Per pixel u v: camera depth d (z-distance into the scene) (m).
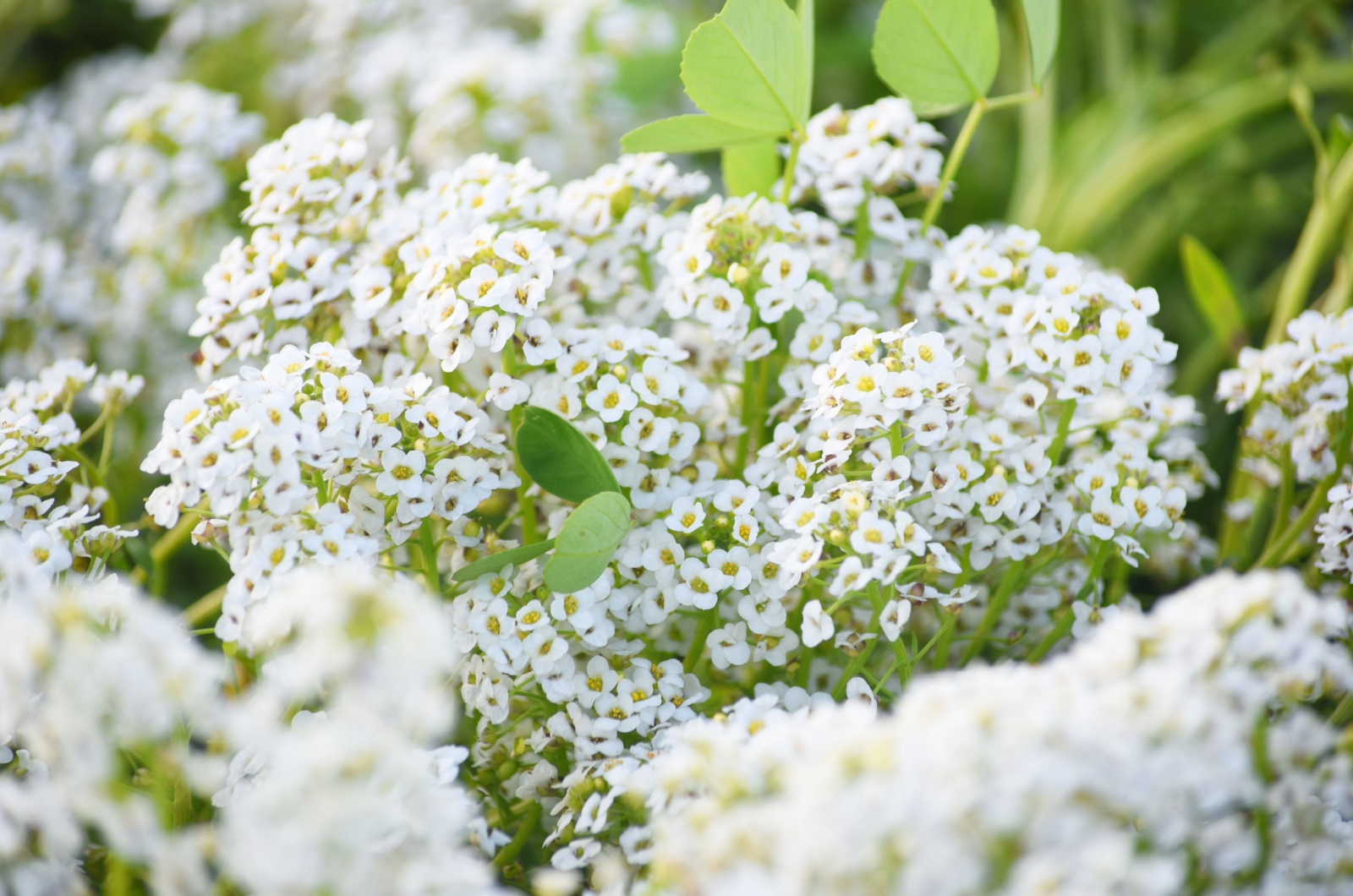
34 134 0.46
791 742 0.33
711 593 0.36
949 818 0.32
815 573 0.36
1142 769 0.32
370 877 0.32
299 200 0.38
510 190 0.38
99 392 0.39
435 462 0.37
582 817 0.35
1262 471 0.40
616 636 0.37
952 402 0.37
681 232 0.39
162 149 0.45
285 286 0.38
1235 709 0.33
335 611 0.32
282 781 0.32
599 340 0.37
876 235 0.40
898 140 0.39
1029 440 0.38
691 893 0.32
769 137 0.39
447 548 0.38
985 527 0.37
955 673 0.38
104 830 0.34
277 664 0.34
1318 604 0.33
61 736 0.32
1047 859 0.31
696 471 0.38
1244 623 0.33
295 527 0.35
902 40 0.39
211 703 0.33
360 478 0.37
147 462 0.35
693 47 0.37
